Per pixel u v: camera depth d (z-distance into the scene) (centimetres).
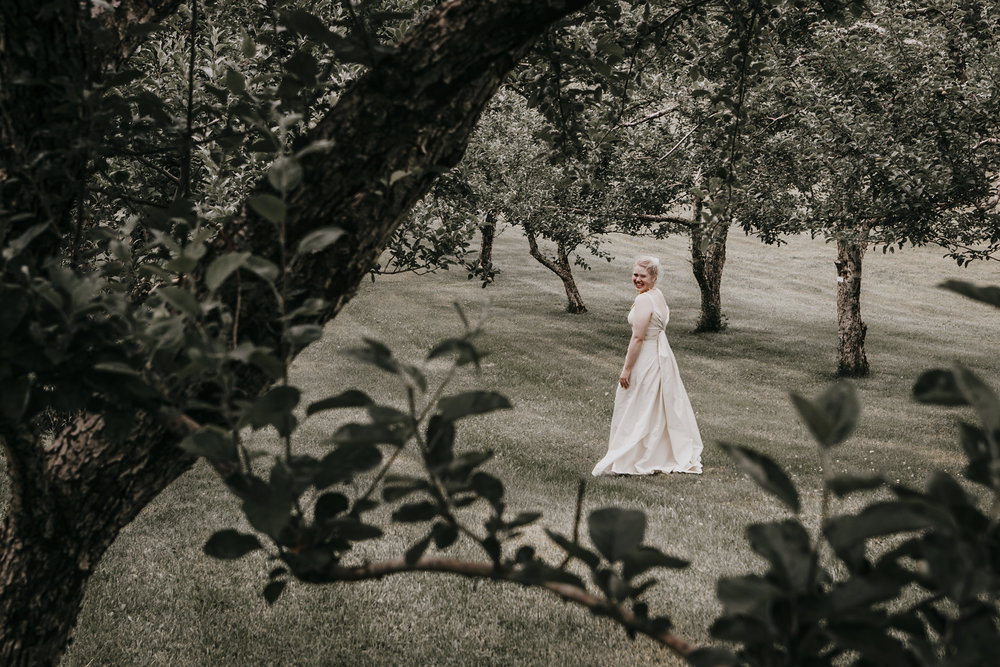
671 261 2670
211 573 486
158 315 119
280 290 146
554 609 456
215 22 423
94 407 123
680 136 1018
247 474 107
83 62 164
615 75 335
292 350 142
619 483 711
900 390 1296
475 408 100
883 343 1747
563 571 100
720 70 394
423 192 155
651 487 703
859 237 901
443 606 455
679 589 484
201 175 356
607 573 95
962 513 78
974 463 82
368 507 114
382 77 145
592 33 327
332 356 1243
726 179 449
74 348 117
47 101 157
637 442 738
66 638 183
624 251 2770
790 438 934
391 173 147
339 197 147
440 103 147
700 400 1160
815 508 664
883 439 944
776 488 84
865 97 816
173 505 599
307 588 471
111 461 161
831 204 891
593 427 942
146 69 389
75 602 177
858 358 1404
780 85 793
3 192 157
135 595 456
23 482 158
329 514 115
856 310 1403
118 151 215
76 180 169
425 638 424
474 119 153
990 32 768
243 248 149
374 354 97
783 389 1302
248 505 104
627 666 402
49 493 161
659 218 1186
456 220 694
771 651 84
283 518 102
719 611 457
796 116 841
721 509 642
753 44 373
